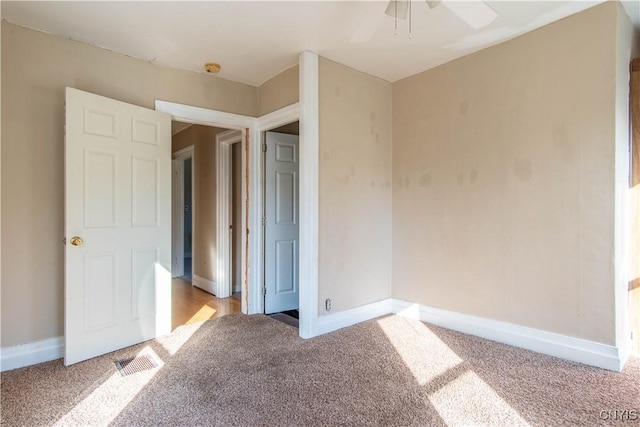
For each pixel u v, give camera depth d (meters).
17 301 2.47
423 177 3.41
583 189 2.43
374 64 3.25
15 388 2.14
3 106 2.41
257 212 3.78
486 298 2.94
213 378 2.27
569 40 2.48
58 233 2.63
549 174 2.59
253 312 3.77
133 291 2.85
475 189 3.01
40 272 2.56
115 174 2.72
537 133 2.64
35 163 2.54
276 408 1.93
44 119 2.57
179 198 6.05
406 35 2.72
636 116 2.49
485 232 2.95
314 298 3.04
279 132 4.21
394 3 2.07
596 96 2.38
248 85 3.70
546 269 2.61
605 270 2.35
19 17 2.40
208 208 4.87
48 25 2.50
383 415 1.86
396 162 3.66
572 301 2.48
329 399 2.02
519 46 2.73
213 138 4.75
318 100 3.05
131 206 2.83
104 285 2.66
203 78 3.40
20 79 2.47
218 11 2.37
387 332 3.11
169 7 2.31
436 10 2.38
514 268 2.77
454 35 2.72
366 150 3.46
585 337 2.43
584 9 2.40
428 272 3.38
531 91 2.67
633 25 2.58
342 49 2.95
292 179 4.04
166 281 3.09
